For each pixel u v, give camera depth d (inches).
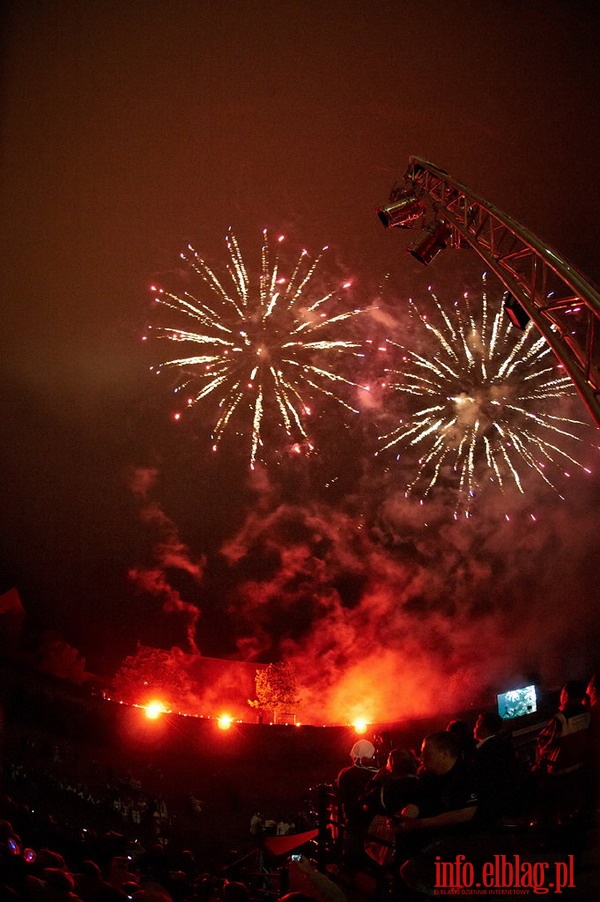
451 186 494.3
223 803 1290.6
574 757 261.3
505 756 251.3
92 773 1210.0
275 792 1378.0
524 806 248.7
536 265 415.8
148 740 1382.9
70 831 566.6
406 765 271.4
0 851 295.4
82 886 318.7
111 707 1369.3
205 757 1398.9
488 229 477.4
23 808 472.1
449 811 245.4
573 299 388.5
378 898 277.9
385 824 282.0
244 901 315.3
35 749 1194.0
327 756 1466.5
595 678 271.4
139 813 1059.3
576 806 257.9
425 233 523.5
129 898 305.3
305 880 306.7
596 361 385.1
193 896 349.4
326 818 331.9
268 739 1480.1
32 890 283.0
